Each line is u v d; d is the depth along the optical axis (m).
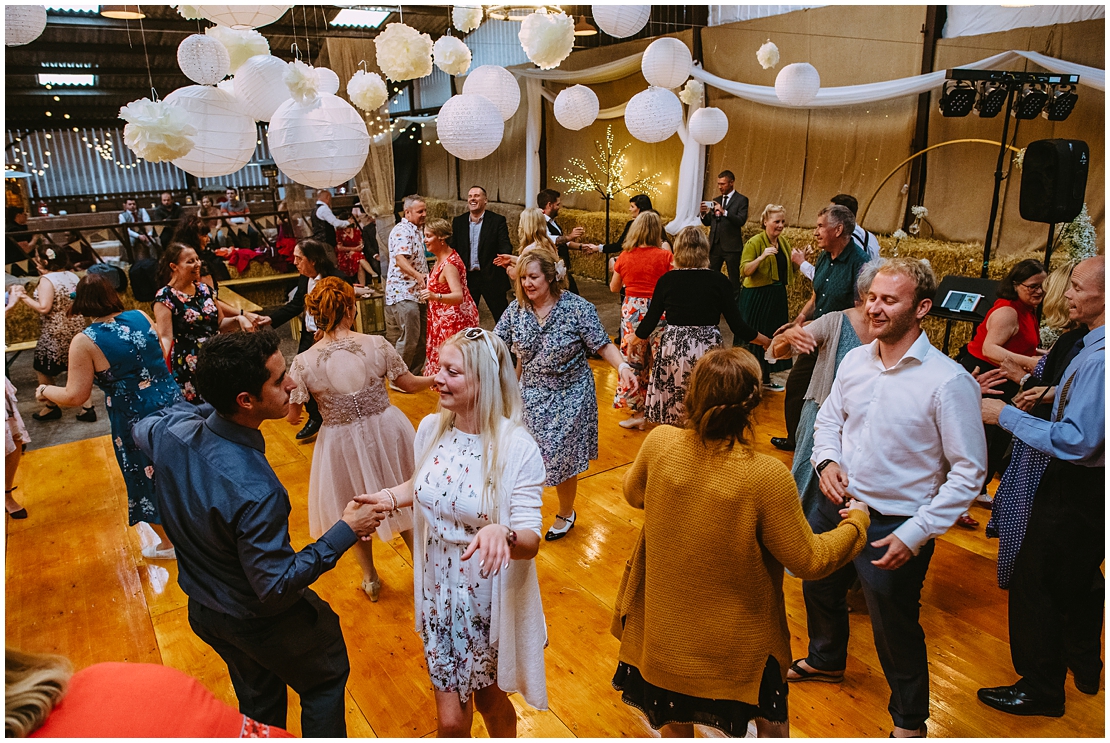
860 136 7.20
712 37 8.43
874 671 2.52
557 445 3.21
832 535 1.66
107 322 3.05
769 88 7.27
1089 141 5.54
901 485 2.01
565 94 4.47
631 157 9.70
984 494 3.66
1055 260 5.53
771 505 1.55
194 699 1.00
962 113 4.76
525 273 3.07
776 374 5.99
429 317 4.95
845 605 2.38
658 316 4.09
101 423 5.38
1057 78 4.59
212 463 1.60
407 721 2.33
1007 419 2.10
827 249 3.72
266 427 5.20
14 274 7.55
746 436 1.64
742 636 1.64
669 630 1.69
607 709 2.35
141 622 2.91
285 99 2.55
